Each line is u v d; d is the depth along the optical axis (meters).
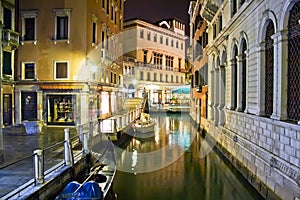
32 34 21.62
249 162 10.86
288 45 8.55
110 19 28.67
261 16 10.29
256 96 10.91
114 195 10.07
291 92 8.38
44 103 21.34
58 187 8.21
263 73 10.39
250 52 11.73
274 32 9.39
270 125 9.16
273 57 9.70
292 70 8.35
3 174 8.58
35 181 7.32
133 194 10.42
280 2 8.60
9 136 16.19
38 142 14.23
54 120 21.47
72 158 9.45
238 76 13.52
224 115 16.72
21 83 21.39
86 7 21.06
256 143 10.48
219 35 17.75
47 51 21.39
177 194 10.45
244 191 10.82
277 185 8.19
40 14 21.41
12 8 19.73
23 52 21.62
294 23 8.20
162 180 11.96
